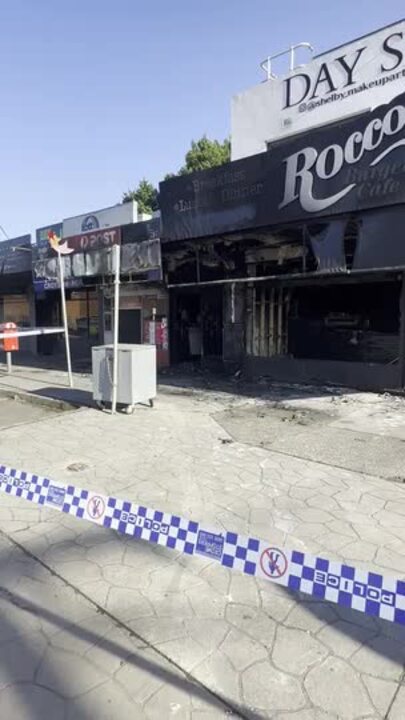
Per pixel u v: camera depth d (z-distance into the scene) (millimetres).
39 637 2480
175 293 12852
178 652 2359
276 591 2852
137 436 6156
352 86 9461
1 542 3473
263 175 8070
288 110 10562
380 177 6816
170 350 12836
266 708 2031
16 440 6031
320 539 3414
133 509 2844
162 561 3193
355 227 7949
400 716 1978
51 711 2023
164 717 1993
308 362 9891
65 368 13453
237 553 2377
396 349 8773
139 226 10602
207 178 8852
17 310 18859
